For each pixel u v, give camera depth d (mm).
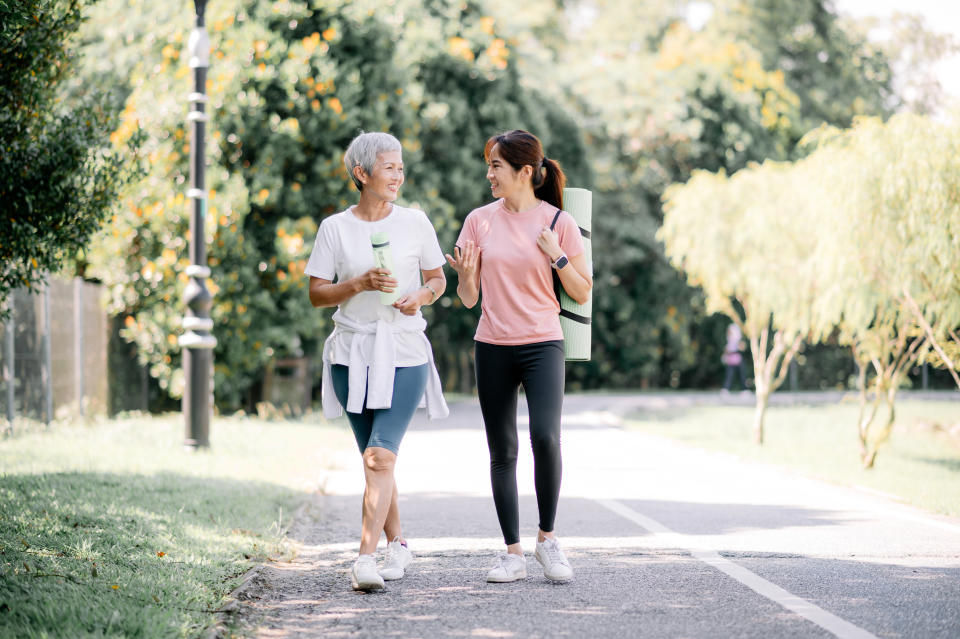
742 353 31266
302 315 16609
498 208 5633
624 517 7680
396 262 5402
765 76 33969
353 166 5418
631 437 15188
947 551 6246
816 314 12430
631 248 29953
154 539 6047
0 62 7277
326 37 17531
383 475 5289
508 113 23828
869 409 22875
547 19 39094
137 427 13148
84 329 15016
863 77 39844
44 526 6039
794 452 13266
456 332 26391
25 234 7590
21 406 12453
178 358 16375
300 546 6598
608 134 30734
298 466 10891
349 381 5328
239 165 16859
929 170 9312
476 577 5578
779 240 12836
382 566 5898
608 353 31797
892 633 4395
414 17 22906
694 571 5695
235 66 16609
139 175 8594
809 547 6398
